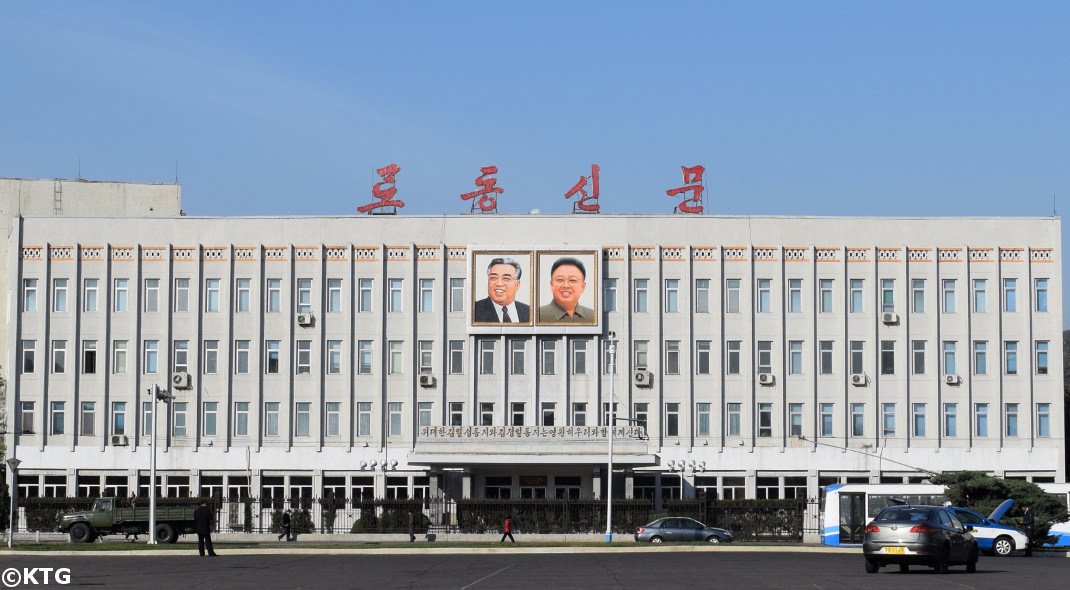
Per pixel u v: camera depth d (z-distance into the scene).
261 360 89.50
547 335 89.19
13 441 88.75
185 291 90.00
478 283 88.94
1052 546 62.50
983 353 89.38
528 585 36.62
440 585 36.88
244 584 37.72
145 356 89.75
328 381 89.31
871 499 64.94
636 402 88.88
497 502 79.56
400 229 90.12
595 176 92.56
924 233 89.81
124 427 89.44
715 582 37.00
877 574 40.00
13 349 89.31
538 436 82.62
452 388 89.19
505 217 90.12
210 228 90.31
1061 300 89.31
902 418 88.75
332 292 90.06
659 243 89.69
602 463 82.06
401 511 80.62
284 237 90.12
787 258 89.75
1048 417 88.94
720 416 88.75
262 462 88.75
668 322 89.44
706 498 81.56
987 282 89.56
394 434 89.06
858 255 89.75
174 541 68.69
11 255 89.75
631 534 77.88
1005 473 88.50
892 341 89.44
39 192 100.44
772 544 68.00
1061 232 89.69
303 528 81.62
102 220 90.38
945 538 39.75
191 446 89.00
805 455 88.62
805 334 89.38
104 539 71.31
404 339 89.56
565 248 89.12
